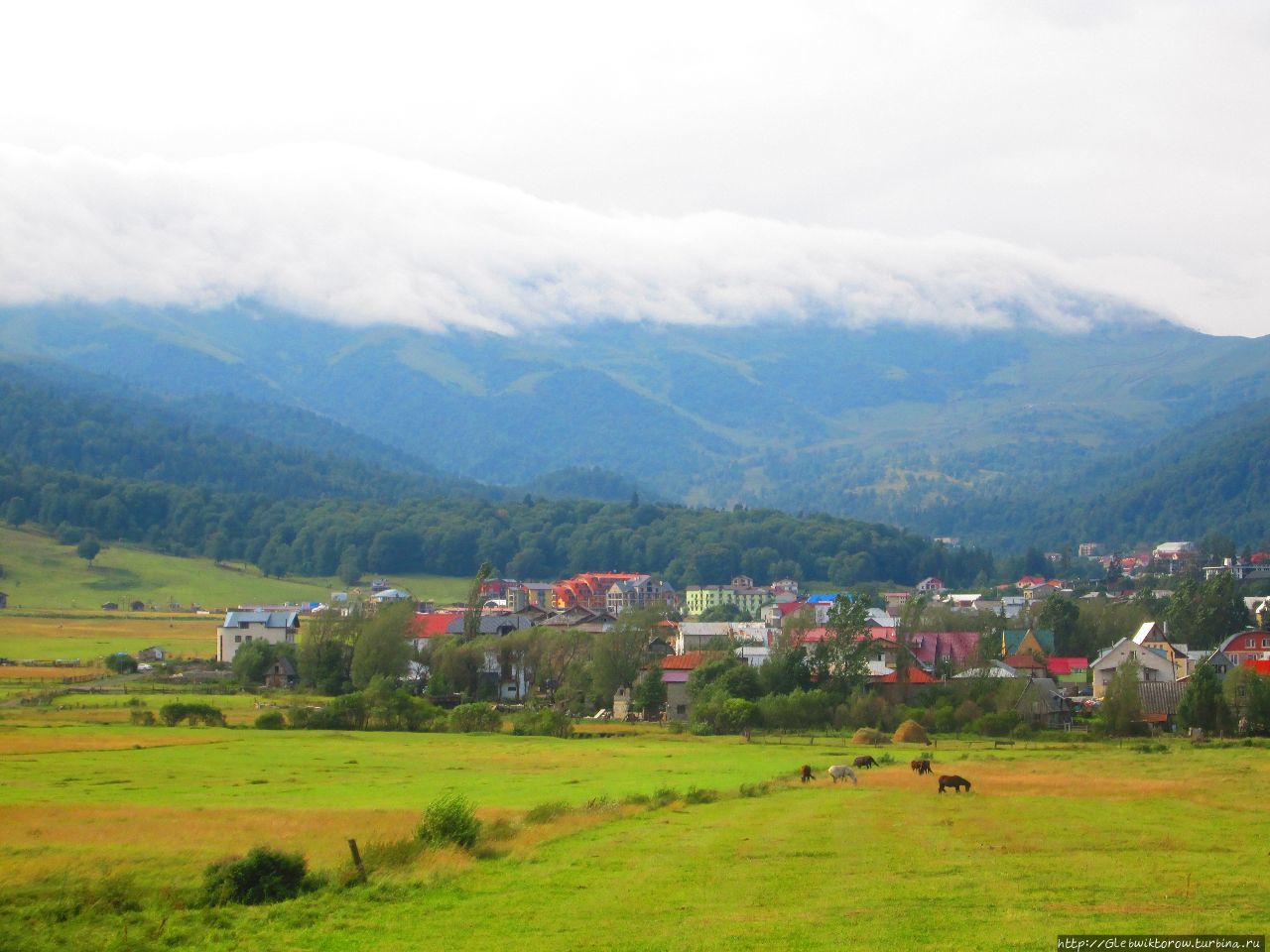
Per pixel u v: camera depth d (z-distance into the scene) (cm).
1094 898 4509
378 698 15450
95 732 13338
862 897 4559
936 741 13850
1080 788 8406
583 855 5575
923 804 7538
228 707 16838
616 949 3909
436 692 18800
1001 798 7831
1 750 11462
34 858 5753
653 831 6312
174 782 9200
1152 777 9212
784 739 14125
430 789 8719
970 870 5091
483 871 5275
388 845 5634
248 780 9356
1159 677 19638
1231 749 12425
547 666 19388
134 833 6469
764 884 4859
